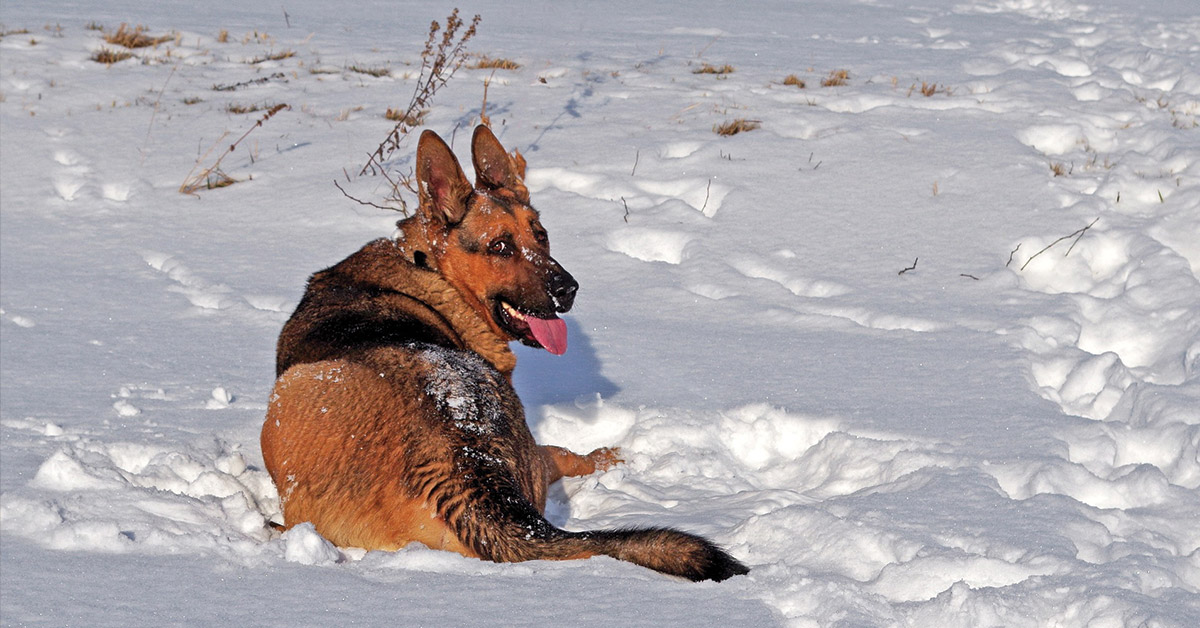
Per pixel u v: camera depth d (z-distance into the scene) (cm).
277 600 380
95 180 1198
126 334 774
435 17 2323
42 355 720
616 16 2433
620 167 1220
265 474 548
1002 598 379
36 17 2031
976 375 703
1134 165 1195
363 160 1262
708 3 2766
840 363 736
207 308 841
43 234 1023
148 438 577
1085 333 828
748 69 1780
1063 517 469
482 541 422
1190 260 960
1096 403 680
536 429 645
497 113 1452
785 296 896
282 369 542
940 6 2930
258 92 1577
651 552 404
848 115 1436
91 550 425
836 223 1061
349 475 452
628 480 564
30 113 1404
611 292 904
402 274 577
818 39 2200
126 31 1900
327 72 1714
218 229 1052
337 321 540
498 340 582
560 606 377
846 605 379
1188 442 575
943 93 1593
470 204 568
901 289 904
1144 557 426
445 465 435
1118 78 1697
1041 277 957
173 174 1218
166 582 394
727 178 1180
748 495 536
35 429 584
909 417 628
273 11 2314
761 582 400
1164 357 764
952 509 482
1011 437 590
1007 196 1106
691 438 617
